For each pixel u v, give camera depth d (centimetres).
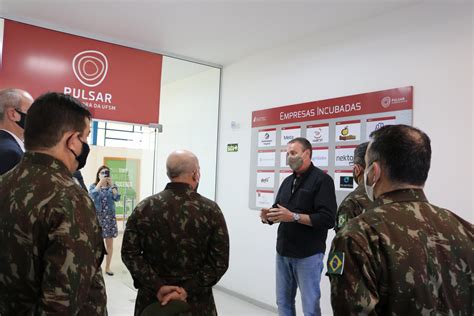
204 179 516
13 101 156
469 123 260
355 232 98
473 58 259
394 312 90
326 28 361
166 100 597
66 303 95
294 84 395
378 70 318
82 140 116
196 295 179
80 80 386
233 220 461
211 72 511
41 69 364
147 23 365
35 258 98
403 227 96
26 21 358
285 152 397
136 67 423
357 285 92
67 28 379
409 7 299
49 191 102
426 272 91
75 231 100
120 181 433
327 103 358
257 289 418
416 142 103
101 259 117
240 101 465
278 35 385
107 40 404
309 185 269
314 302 259
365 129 324
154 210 179
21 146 160
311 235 263
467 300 94
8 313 100
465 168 260
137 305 187
